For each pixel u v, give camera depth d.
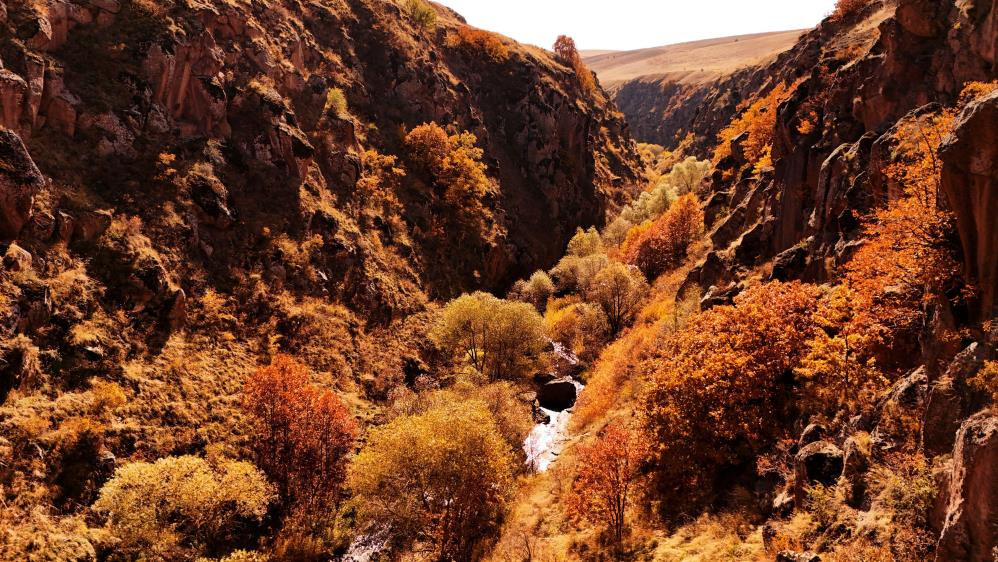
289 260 46.66
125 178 40.09
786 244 30.19
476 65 99.44
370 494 27.09
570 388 45.09
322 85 63.09
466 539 26.44
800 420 18.53
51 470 25.89
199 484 25.66
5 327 27.59
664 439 22.02
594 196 101.81
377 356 47.34
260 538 28.56
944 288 12.59
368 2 84.31
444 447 25.81
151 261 36.59
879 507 11.62
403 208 64.25
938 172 14.07
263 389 32.78
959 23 24.80
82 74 41.62
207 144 46.97
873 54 29.25
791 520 14.77
